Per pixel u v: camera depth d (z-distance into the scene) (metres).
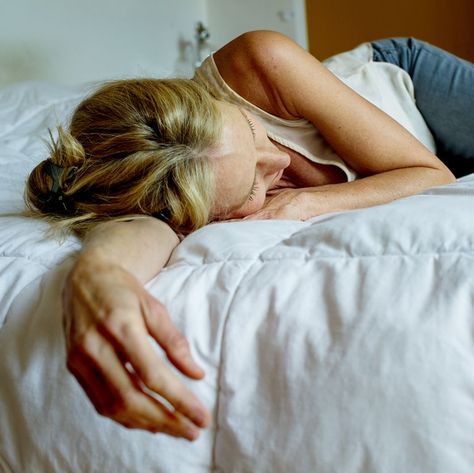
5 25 1.88
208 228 0.58
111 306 0.37
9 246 0.60
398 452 0.38
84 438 0.45
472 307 0.40
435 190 0.65
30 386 0.47
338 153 0.95
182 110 0.65
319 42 2.95
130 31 2.36
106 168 0.64
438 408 0.38
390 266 0.44
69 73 2.12
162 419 0.37
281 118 0.92
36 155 1.11
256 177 0.75
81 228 0.63
